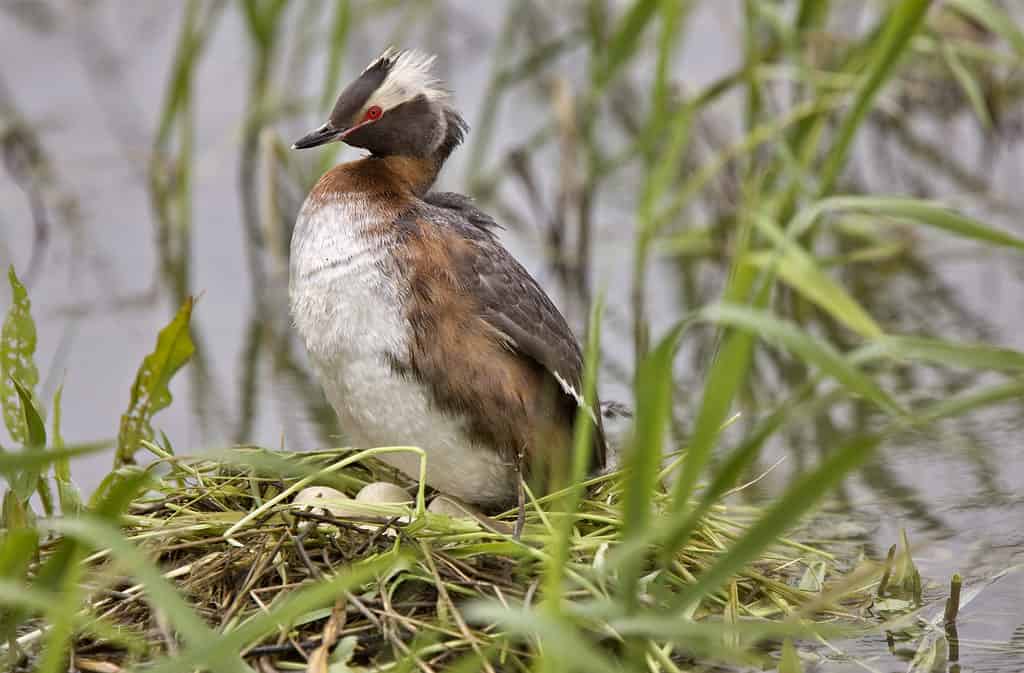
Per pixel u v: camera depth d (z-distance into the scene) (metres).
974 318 15.24
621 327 15.55
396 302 10.20
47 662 7.30
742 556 7.48
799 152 15.52
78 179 18.27
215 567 9.27
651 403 7.61
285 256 16.98
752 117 15.73
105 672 8.50
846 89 15.36
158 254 17.00
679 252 17.05
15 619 8.47
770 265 8.48
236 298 16.25
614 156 18.58
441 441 10.37
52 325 15.33
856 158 18.59
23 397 9.47
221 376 14.68
